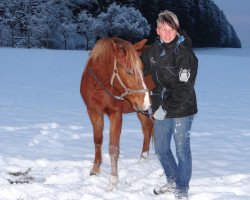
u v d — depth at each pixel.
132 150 6.41
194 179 5.04
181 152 4.26
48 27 44.91
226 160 5.96
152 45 4.30
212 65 26.06
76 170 5.22
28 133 7.11
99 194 4.51
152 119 5.66
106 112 4.85
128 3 56.44
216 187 4.76
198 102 11.59
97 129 5.08
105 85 4.70
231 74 20.67
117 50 4.21
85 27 49.72
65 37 45.62
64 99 11.15
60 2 48.94
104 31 50.09
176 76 4.06
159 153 4.46
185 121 4.17
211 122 8.77
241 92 14.22
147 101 4.17
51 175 4.99
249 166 5.70
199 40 78.44
